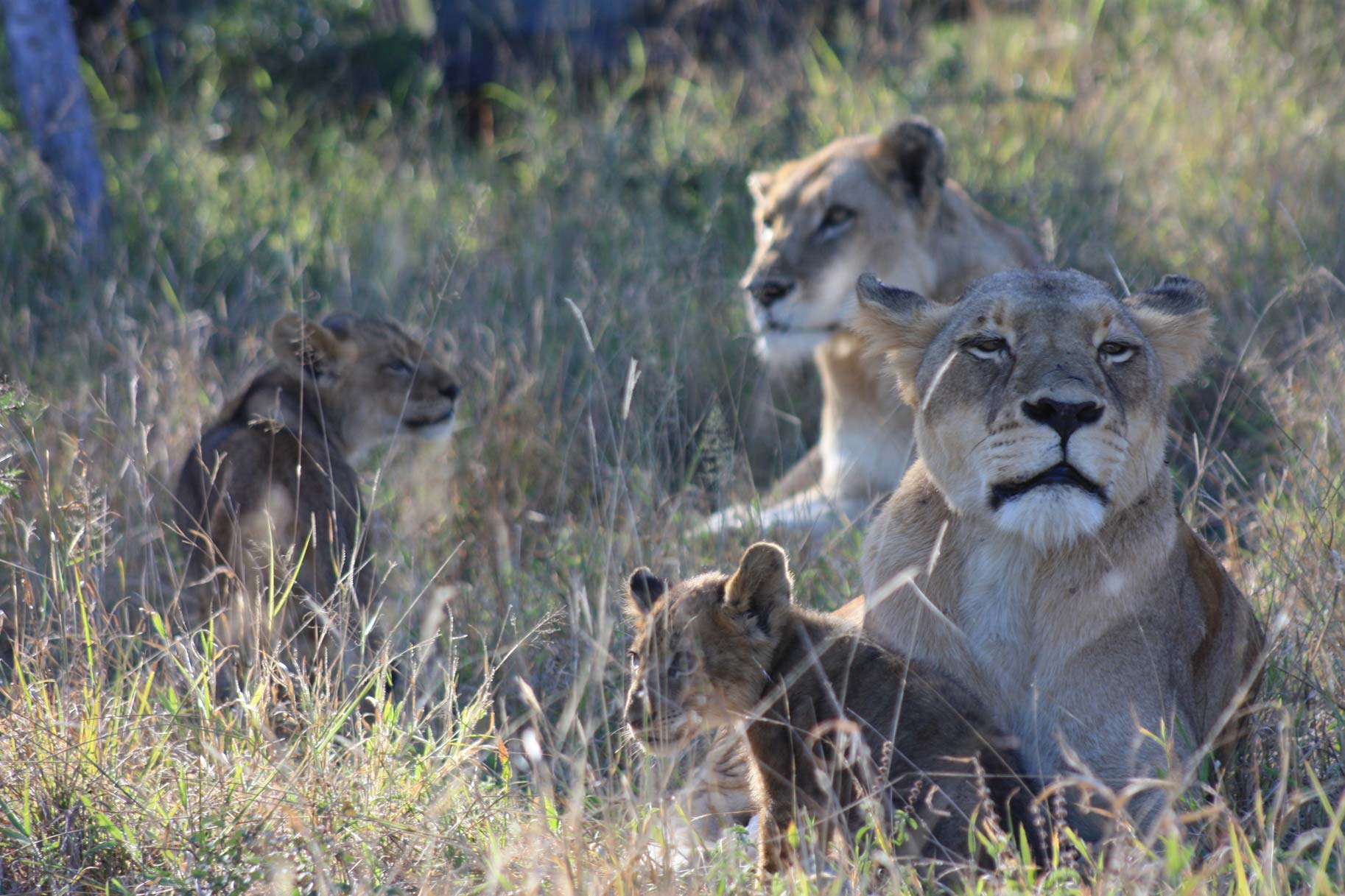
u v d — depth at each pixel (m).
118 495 11.02
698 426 12.49
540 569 10.91
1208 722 7.77
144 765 7.57
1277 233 16.33
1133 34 23.59
